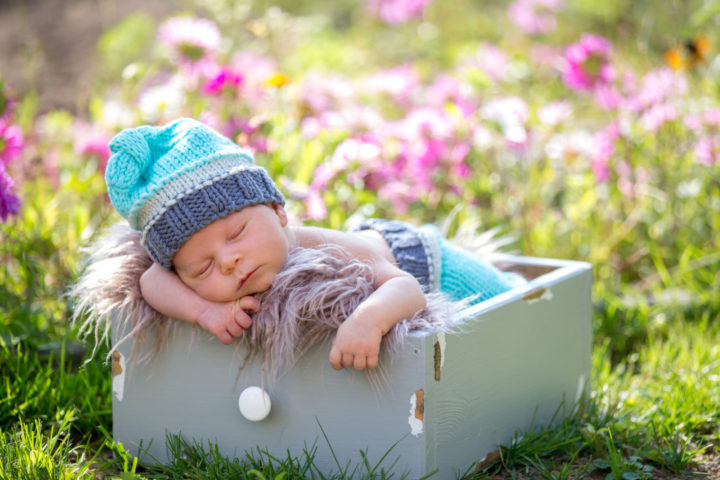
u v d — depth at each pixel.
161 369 1.79
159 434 1.81
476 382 1.73
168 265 1.65
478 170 3.21
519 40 5.82
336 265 1.68
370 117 3.11
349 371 1.62
